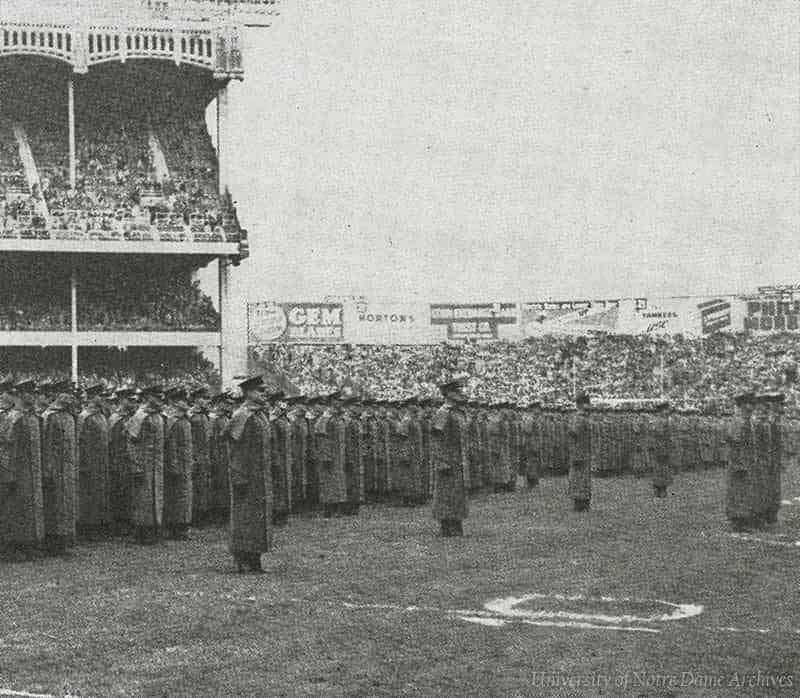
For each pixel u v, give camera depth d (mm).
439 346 84438
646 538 21094
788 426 58438
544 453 40250
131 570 17312
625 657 11344
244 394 17172
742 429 22266
